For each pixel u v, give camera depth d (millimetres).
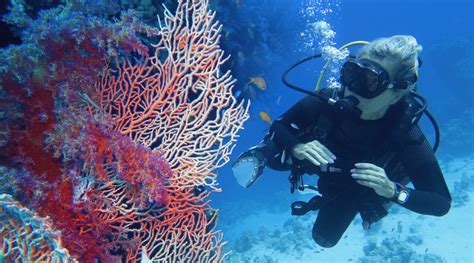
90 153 2014
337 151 2775
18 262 1380
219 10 6902
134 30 2393
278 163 3070
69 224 2184
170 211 2820
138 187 2314
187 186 2834
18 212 1365
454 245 8688
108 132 2131
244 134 31984
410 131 2518
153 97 3000
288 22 12703
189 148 2936
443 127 19609
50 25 2158
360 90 2363
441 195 2432
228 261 10875
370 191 2811
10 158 2154
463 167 15055
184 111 2994
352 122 2633
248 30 8453
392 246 8727
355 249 9812
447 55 24094
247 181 2975
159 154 2467
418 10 77375
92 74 2453
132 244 2619
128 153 2160
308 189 3166
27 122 2184
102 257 2352
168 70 3012
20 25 2234
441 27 74875
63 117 2064
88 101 2432
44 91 2203
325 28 12156
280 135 2865
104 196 2316
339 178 2850
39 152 2193
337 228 3111
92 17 2289
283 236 11312
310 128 2930
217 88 3004
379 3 76562
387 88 2301
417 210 2357
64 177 2146
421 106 2625
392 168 2801
